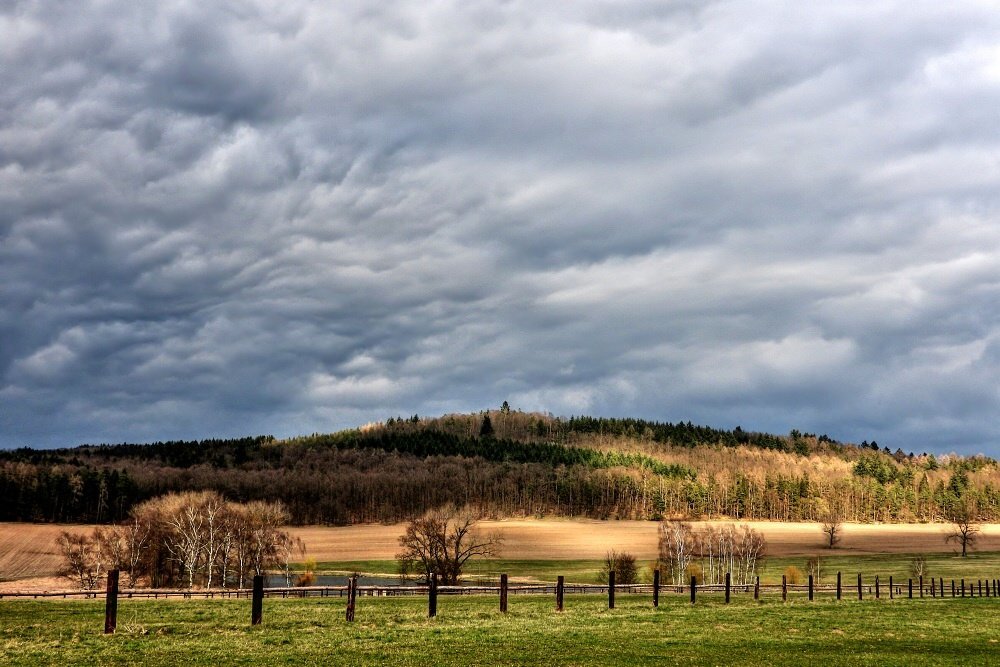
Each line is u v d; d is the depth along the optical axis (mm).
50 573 128375
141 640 30438
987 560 156375
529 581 117812
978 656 30594
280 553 116688
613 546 185125
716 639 33312
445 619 39000
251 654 27641
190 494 116250
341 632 33250
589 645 31125
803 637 34500
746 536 133000
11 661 25906
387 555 172000
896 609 48312
